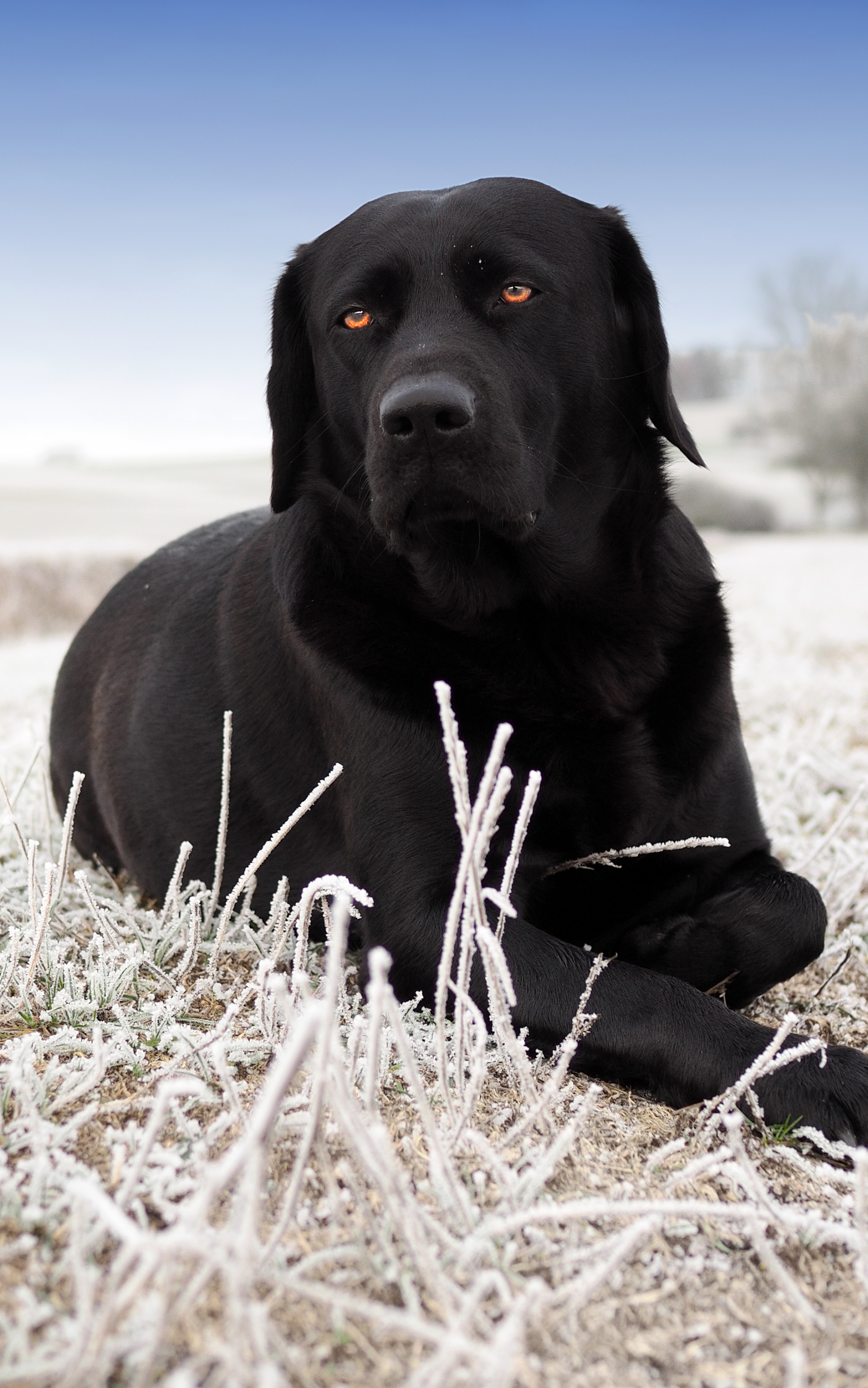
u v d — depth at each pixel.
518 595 2.84
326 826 3.03
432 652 2.79
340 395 3.12
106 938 2.88
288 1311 1.54
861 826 4.11
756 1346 1.58
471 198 3.01
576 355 3.01
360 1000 2.62
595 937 2.96
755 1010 2.84
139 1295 1.48
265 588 3.27
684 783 2.88
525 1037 2.29
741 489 41.78
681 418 3.14
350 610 2.90
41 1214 1.66
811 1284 1.73
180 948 2.86
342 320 3.07
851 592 12.62
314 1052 1.98
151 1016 2.43
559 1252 1.71
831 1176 1.92
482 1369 1.29
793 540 30.33
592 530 2.97
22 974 2.54
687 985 2.41
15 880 3.17
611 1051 2.32
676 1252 1.76
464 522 2.75
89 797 3.94
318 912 3.05
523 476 2.74
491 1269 1.64
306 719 3.00
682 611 3.02
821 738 5.36
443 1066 1.92
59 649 11.39
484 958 1.93
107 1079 2.15
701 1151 2.09
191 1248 1.24
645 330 3.18
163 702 3.52
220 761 3.32
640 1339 1.57
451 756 1.79
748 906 2.70
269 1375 1.10
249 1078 2.19
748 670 7.02
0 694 7.29
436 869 2.66
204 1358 1.29
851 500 40.16
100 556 16.03
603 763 2.75
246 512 4.18
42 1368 1.31
